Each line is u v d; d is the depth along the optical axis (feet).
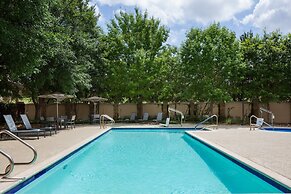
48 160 25.63
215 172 26.09
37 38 40.34
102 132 54.19
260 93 71.92
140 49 85.10
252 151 30.45
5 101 86.74
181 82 80.69
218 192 20.06
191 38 78.59
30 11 35.86
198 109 89.61
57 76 61.62
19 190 19.07
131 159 32.89
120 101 91.40
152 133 61.82
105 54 83.76
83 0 84.38
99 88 87.71
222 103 84.53
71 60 64.23
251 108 81.61
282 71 71.15
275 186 18.81
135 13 89.20
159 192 20.01
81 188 21.15
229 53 74.33
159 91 87.20
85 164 30.14
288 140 40.27
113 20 88.94
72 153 31.55
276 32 76.48
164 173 25.72
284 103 79.77
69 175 25.21
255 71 72.64
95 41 82.58
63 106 91.09
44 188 21.34
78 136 46.93
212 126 66.03
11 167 19.54
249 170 23.17
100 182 22.72
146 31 88.38
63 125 68.54
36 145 35.99
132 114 85.10
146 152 37.81
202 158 33.17
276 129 61.46
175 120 84.74
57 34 54.19
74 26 75.41
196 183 22.41
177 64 81.71
